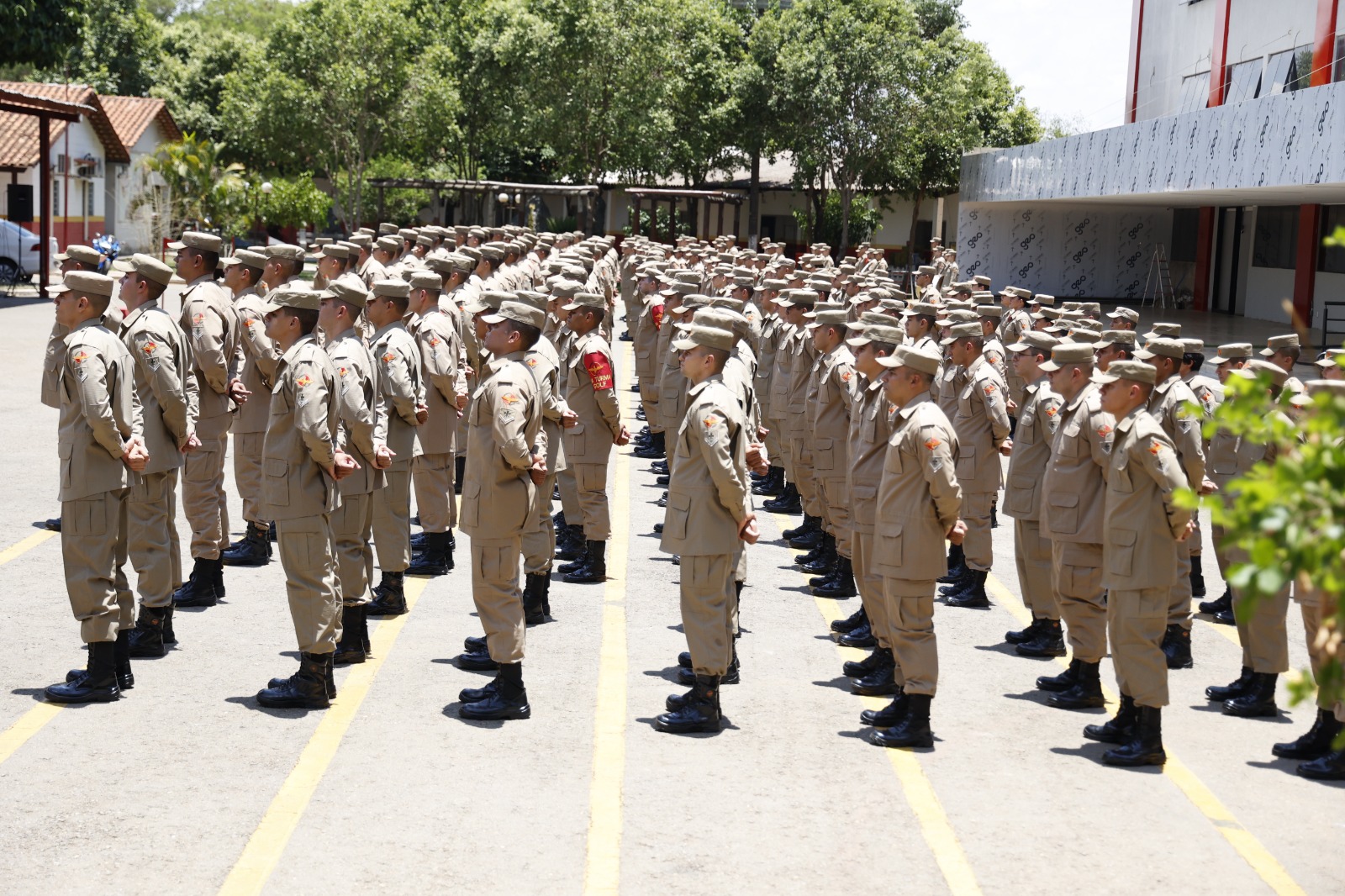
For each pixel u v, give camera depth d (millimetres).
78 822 5434
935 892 5148
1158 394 8508
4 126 38500
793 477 11461
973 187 37688
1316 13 26141
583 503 10023
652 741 6746
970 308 12852
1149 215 40625
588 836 5531
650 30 47812
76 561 6828
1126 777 6574
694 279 14617
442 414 9961
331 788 5930
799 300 11367
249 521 9953
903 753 6770
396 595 8930
